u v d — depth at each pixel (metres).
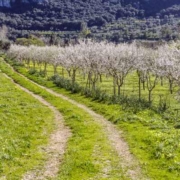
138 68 61.38
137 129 29.42
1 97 45.09
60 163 21.34
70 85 60.09
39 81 70.38
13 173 19.36
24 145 24.42
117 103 43.41
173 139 25.34
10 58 140.25
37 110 38.81
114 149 23.95
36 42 190.50
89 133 28.75
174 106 50.09
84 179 18.56
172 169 19.91
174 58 49.12
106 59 58.41
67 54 77.75
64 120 34.66
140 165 20.77
